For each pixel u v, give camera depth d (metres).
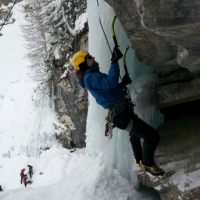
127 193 3.35
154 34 1.85
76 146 8.13
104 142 3.65
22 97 10.66
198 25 1.27
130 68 3.11
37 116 9.26
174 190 2.43
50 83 8.76
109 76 2.15
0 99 12.22
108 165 3.77
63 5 7.37
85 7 6.91
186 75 2.70
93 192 3.28
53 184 3.77
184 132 3.01
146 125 2.37
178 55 1.99
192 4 1.15
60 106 8.47
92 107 3.53
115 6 1.79
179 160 2.62
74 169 4.44
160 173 2.51
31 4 8.34
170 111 3.61
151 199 3.28
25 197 3.39
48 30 7.80
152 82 2.99
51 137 8.61
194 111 3.42
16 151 9.45
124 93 2.43
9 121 10.57
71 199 3.22
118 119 2.35
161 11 1.25
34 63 9.42
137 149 2.70
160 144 3.04
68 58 7.62
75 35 7.13
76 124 7.87
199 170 2.37
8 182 8.19
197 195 2.22
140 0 1.29
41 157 8.28
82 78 2.34
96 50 3.18
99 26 2.98
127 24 1.94
